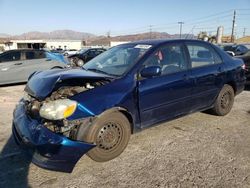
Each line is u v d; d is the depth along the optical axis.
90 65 4.37
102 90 3.30
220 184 2.92
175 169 3.24
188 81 4.25
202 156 3.57
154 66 3.55
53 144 2.86
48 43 59.47
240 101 6.63
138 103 3.61
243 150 3.75
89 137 3.14
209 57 4.83
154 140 4.09
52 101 3.05
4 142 4.07
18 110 3.61
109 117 3.32
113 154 3.44
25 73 9.61
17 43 57.38
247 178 3.04
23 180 3.03
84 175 3.12
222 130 4.53
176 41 4.32
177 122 4.90
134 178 3.05
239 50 19.05
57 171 2.92
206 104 4.79
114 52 4.43
